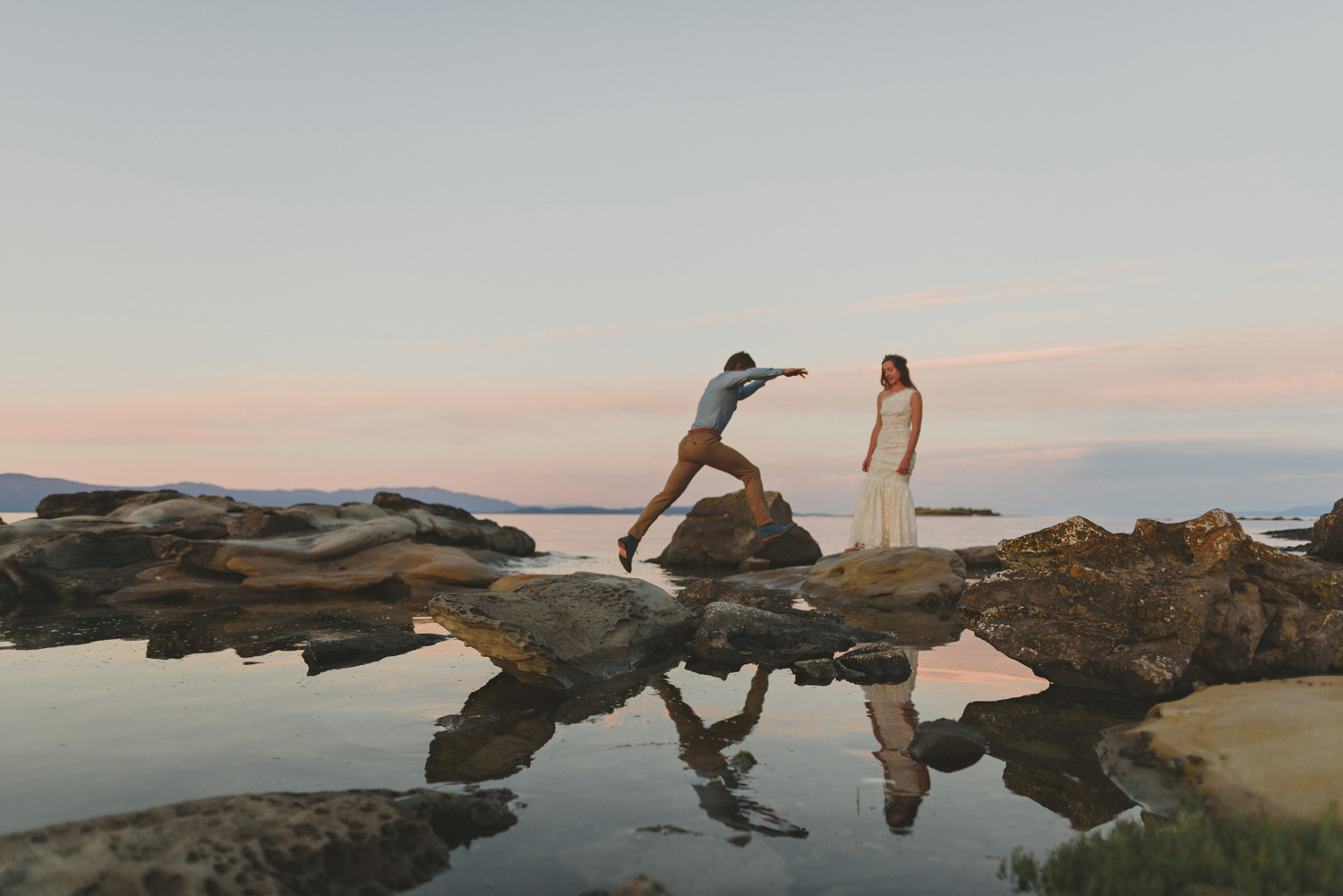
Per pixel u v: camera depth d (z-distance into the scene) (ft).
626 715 12.60
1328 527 22.47
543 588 19.49
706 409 23.90
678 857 7.29
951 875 6.91
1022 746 10.81
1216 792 8.38
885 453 34.60
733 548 50.60
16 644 18.95
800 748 10.69
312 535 35.53
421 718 12.34
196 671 15.83
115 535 32.22
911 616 24.41
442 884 6.79
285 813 7.39
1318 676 11.78
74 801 8.67
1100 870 6.48
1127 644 14.43
